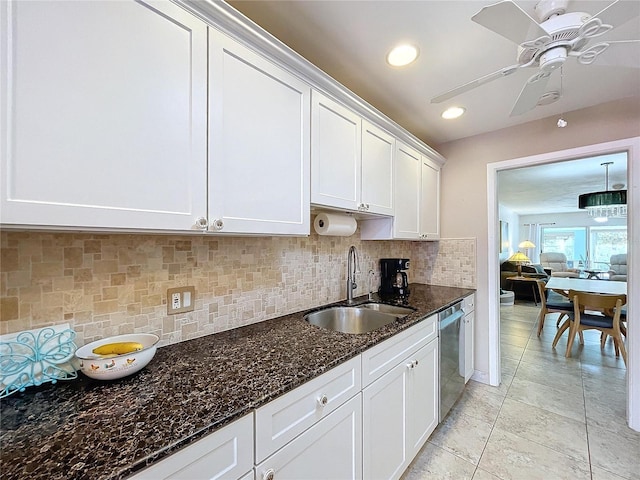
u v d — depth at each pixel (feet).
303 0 3.78
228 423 2.34
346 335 4.27
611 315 11.18
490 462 5.40
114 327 3.33
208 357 3.45
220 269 4.40
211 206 3.15
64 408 2.40
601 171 13.35
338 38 4.51
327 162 4.73
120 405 2.44
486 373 8.41
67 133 2.25
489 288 8.37
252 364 3.26
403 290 7.77
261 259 5.02
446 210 9.11
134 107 2.60
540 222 29.99
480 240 8.52
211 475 2.24
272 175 3.82
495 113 7.11
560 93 5.83
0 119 1.98
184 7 2.94
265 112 3.73
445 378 6.43
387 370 4.43
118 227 2.51
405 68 5.29
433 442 5.95
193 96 3.01
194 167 3.01
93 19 2.38
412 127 7.97
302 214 4.25
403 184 6.98
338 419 3.49
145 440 2.01
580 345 11.82
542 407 7.22
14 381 2.63
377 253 8.20
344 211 5.52
